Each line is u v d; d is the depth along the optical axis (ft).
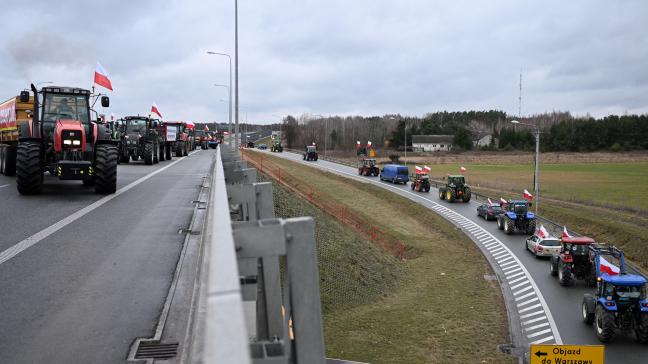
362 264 81.10
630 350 54.90
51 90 53.16
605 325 56.13
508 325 63.57
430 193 171.63
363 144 487.61
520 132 492.54
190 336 18.10
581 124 458.50
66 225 37.01
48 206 44.88
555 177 229.25
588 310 62.08
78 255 29.01
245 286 14.61
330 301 66.08
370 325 61.82
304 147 477.36
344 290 69.92
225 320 5.64
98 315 20.13
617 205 138.51
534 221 113.29
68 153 51.24
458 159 346.95
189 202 49.11
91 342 17.63
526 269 88.07
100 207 45.01
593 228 112.37
